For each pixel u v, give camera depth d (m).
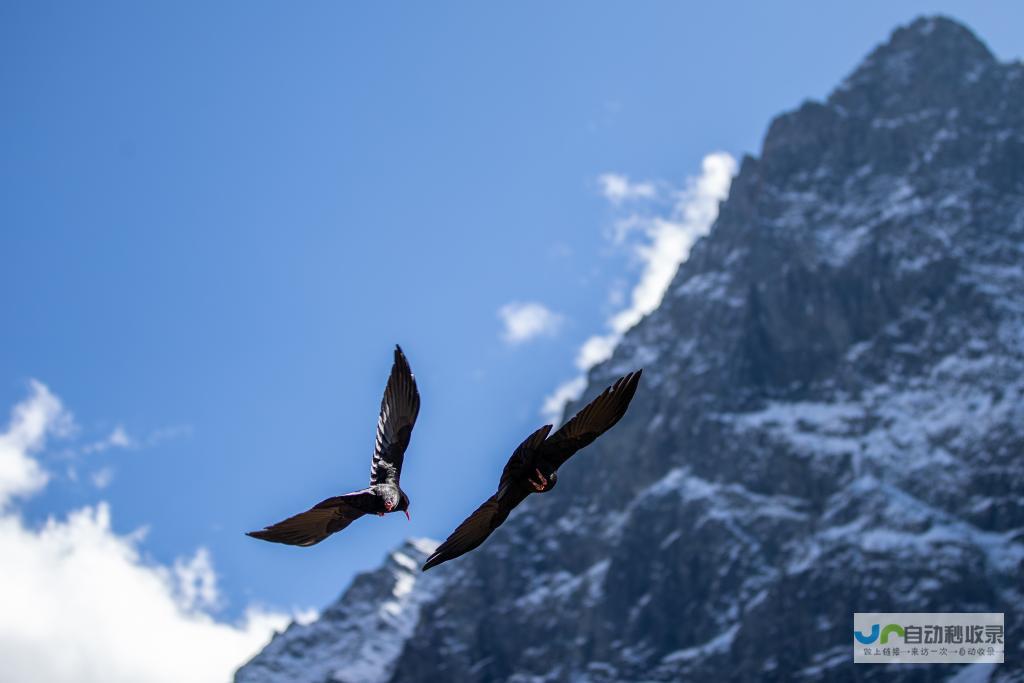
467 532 11.16
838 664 175.12
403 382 11.88
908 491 199.75
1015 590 177.75
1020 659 168.00
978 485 196.00
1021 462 195.88
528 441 11.27
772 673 179.88
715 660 186.75
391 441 11.66
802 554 195.25
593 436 11.27
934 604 176.75
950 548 183.00
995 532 189.75
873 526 191.38
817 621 181.75
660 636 198.00
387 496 11.02
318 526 10.78
